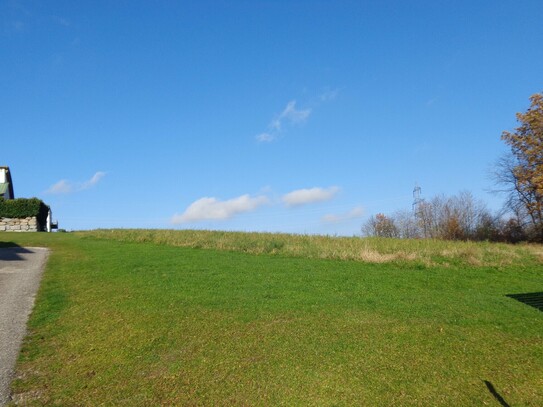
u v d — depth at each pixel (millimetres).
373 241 27078
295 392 7254
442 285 15883
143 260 19250
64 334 9703
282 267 18266
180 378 7688
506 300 13773
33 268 17781
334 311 11766
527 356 8922
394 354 8836
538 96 39594
